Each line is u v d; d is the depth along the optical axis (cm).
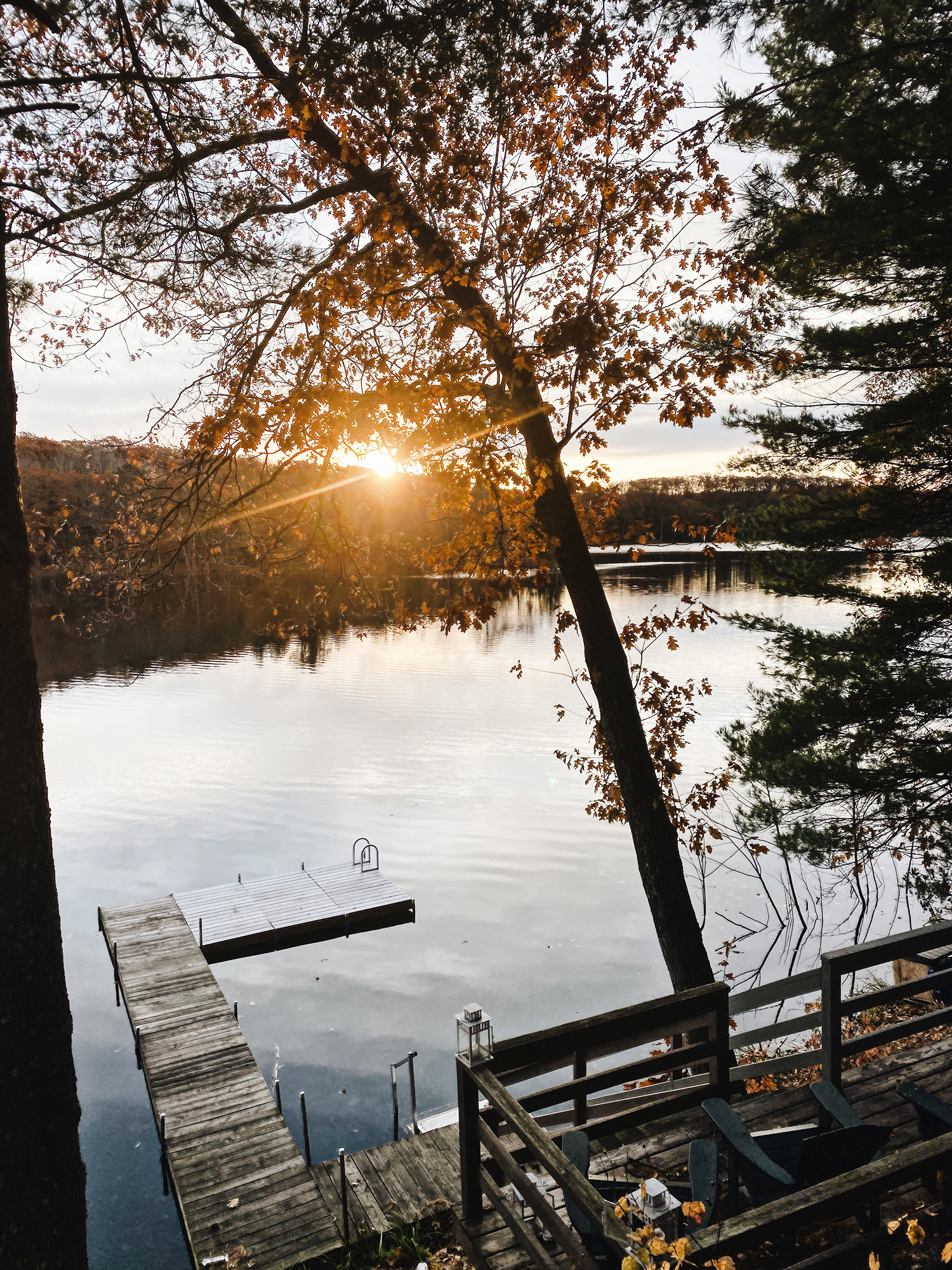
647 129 779
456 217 830
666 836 805
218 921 1656
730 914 1697
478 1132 402
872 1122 459
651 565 10900
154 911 1711
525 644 5325
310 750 3003
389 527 932
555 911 1761
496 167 793
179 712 3609
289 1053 1252
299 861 2048
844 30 734
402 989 1453
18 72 668
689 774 2417
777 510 1057
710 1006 462
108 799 2523
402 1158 780
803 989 477
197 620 6425
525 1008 1376
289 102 698
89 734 3259
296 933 1639
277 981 1495
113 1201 903
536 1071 425
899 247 882
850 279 976
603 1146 561
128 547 910
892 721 946
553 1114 624
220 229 820
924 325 922
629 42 725
